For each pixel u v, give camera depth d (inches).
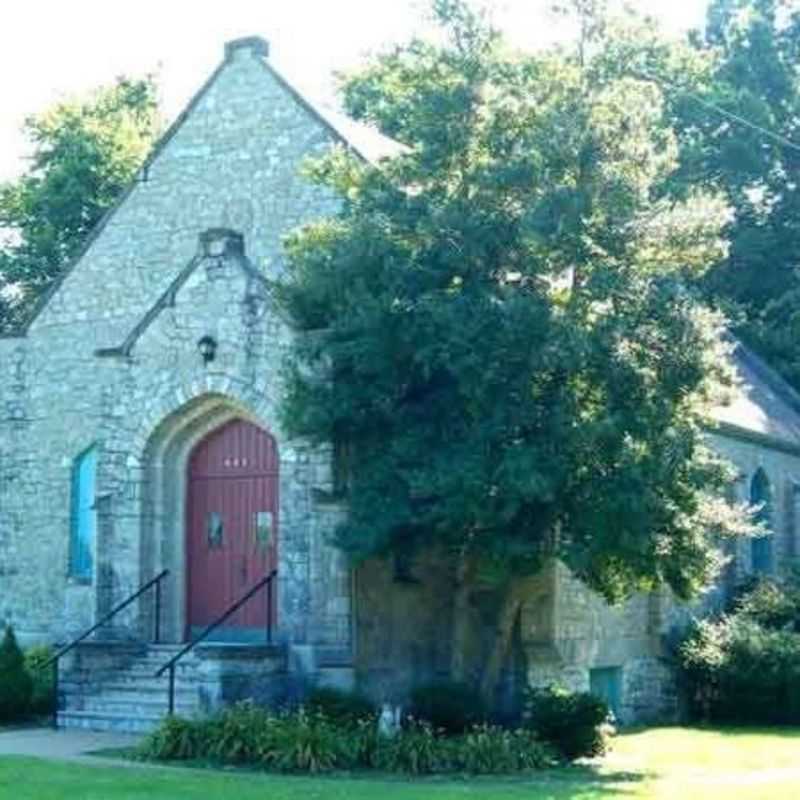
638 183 847.7
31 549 1182.3
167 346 1007.6
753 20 2018.9
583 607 1055.6
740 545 1336.1
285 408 886.4
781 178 2012.8
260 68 1112.8
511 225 846.5
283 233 1084.5
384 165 896.9
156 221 1149.7
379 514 851.4
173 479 1039.6
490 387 827.4
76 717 936.3
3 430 1206.9
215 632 1023.0
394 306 840.3
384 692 927.0
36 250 1705.2
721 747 962.7
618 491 807.7
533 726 875.4
